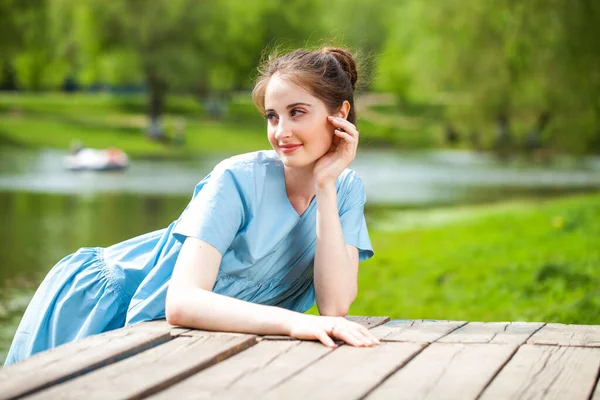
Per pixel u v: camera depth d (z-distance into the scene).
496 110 38.50
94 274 3.44
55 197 21.36
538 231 12.53
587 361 2.56
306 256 3.39
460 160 40.06
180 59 44.00
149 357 2.51
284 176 3.31
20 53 45.12
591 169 34.81
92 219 16.64
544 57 27.67
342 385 2.27
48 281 3.49
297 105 3.15
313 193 3.36
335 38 3.66
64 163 33.41
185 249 3.08
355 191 3.50
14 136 40.91
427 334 2.96
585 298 7.17
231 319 2.88
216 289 3.23
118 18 44.00
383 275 9.67
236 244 3.21
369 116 58.44
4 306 8.54
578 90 26.58
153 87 45.03
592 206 15.09
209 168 32.84
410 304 7.94
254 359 2.56
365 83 3.70
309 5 56.56
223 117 54.00
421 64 41.41
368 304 8.02
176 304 2.96
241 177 3.19
